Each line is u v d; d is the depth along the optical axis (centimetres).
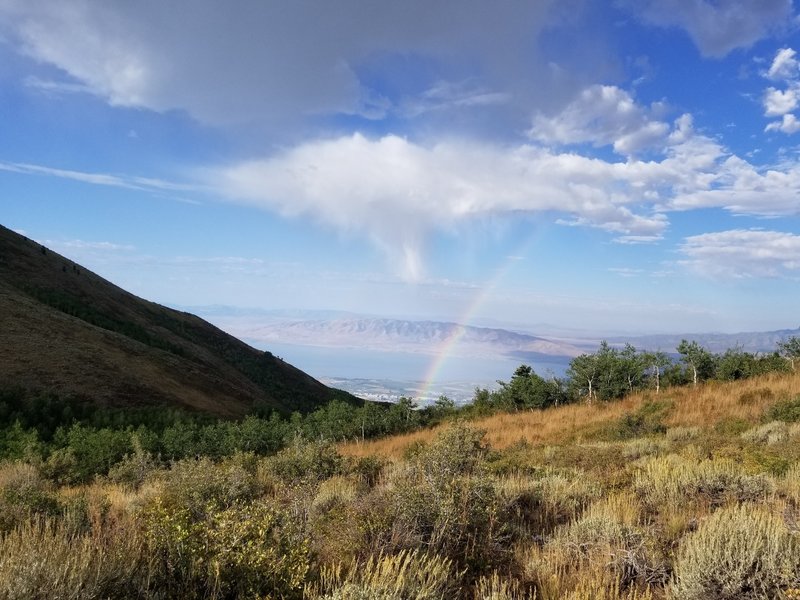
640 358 2877
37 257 9344
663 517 588
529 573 464
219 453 2838
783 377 2236
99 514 638
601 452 1109
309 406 9925
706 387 2356
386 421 3325
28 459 2033
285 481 1072
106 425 3684
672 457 899
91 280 10275
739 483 677
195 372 7031
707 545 416
